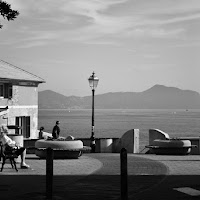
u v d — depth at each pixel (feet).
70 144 78.07
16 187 45.24
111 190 43.93
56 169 62.13
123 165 37.06
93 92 97.91
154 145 90.12
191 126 518.78
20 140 67.92
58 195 41.06
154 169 62.03
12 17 45.16
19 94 145.79
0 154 59.16
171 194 41.63
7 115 139.13
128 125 548.31
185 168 63.41
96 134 349.20
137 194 41.63
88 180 50.98
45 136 145.79
